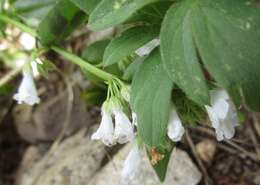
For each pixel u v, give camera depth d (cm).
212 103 14
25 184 26
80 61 18
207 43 13
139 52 16
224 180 24
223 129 15
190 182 23
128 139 16
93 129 26
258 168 24
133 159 16
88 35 29
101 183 23
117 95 16
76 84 28
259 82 13
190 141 24
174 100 15
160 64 14
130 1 14
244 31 13
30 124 28
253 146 24
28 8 24
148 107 14
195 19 14
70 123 28
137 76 15
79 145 26
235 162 24
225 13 14
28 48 30
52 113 28
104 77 17
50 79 29
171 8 14
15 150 29
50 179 25
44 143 28
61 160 26
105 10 14
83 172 24
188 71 13
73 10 19
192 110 15
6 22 23
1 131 29
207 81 15
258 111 13
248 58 13
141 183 23
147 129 14
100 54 19
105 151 24
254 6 14
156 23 15
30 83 19
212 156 24
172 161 23
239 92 13
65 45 29
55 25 19
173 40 14
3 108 29
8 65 30
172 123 15
